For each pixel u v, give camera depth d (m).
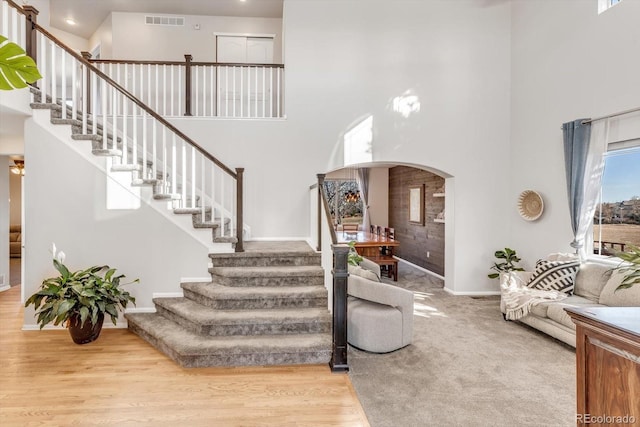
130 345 3.50
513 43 5.65
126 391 2.64
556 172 4.79
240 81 5.83
